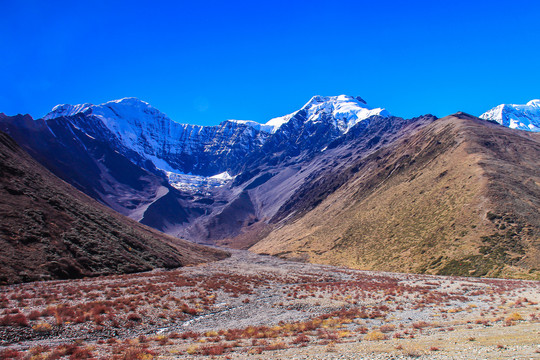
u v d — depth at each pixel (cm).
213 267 8956
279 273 8312
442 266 9019
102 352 2078
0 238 4956
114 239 7431
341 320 3231
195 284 5319
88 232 6850
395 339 2184
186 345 2325
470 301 4375
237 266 9919
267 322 3353
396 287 5825
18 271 4484
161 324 3189
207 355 1931
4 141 8994
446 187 12862
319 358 1641
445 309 3759
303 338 2339
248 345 2255
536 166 13462
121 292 4116
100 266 5931
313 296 4953
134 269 6525
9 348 2139
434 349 1686
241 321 3412
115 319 3042
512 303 3894
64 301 3441
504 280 6931
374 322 3152
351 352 1767
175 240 14150
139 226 12225
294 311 3931
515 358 1333
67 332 2611
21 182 6931
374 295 4978
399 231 12212
